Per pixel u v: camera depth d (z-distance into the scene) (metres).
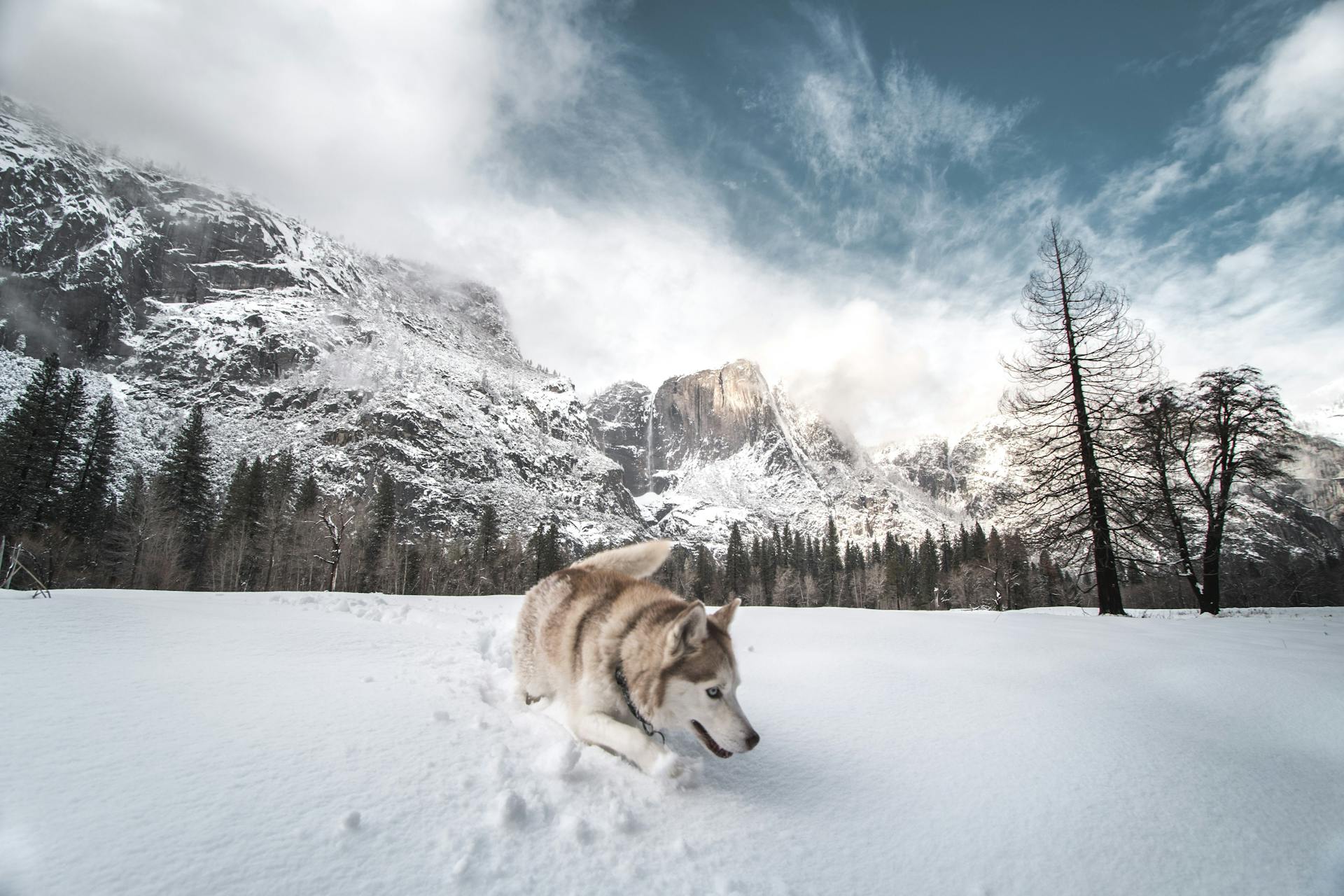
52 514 37.50
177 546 45.62
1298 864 2.44
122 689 3.18
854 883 2.09
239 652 4.33
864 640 7.32
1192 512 20.92
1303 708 4.68
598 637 3.40
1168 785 3.10
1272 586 47.78
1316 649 7.61
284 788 2.22
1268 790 3.14
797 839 2.35
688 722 3.09
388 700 3.40
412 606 9.19
